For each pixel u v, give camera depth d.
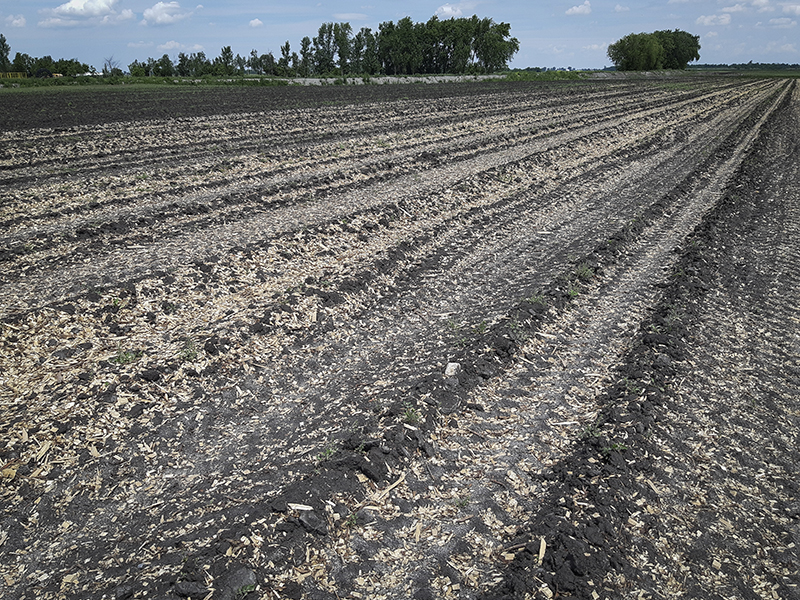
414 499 5.49
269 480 5.69
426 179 18.19
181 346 7.92
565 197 16.83
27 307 8.71
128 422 6.45
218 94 48.88
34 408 6.47
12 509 5.25
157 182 16.97
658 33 143.50
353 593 4.48
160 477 5.76
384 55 98.50
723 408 7.02
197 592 4.32
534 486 5.70
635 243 13.17
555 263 11.69
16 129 25.97
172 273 10.09
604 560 4.74
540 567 4.66
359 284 10.26
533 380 7.59
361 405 6.93
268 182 17.52
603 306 9.91
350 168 19.41
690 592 4.54
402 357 8.12
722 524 5.24
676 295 10.05
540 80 87.94
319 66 95.25
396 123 31.33
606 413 6.76
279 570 4.61
